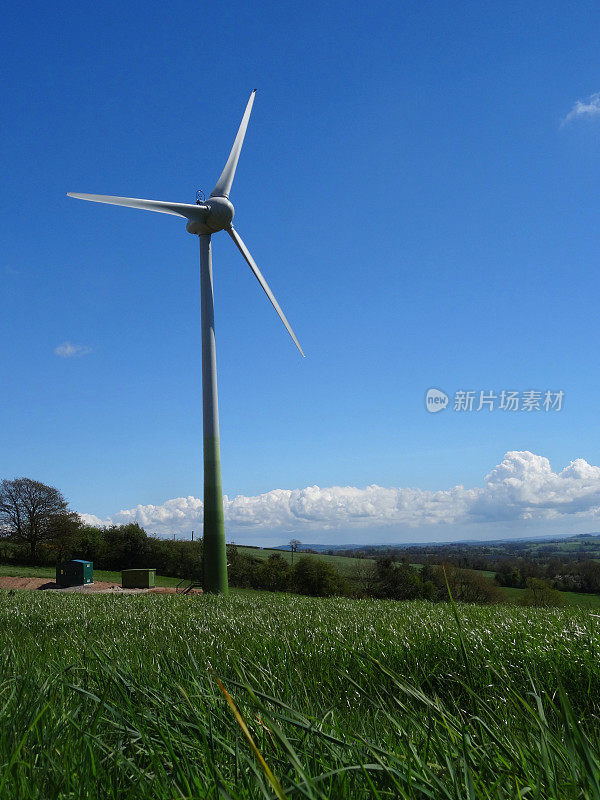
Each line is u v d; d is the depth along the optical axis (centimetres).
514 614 805
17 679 282
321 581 5406
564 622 632
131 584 3888
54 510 7150
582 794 123
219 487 2494
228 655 463
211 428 2534
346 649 429
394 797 137
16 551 7100
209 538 2452
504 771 145
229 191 2819
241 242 2797
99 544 6975
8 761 164
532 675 363
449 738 171
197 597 1412
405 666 425
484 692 345
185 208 2692
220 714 209
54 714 224
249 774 158
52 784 149
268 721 157
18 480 7094
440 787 131
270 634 593
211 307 2672
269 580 5659
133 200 2600
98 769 165
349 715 276
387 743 197
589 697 340
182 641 568
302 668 428
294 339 2953
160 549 6838
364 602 1270
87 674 289
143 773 155
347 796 143
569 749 129
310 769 162
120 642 566
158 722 196
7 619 870
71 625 782
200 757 169
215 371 2602
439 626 601
